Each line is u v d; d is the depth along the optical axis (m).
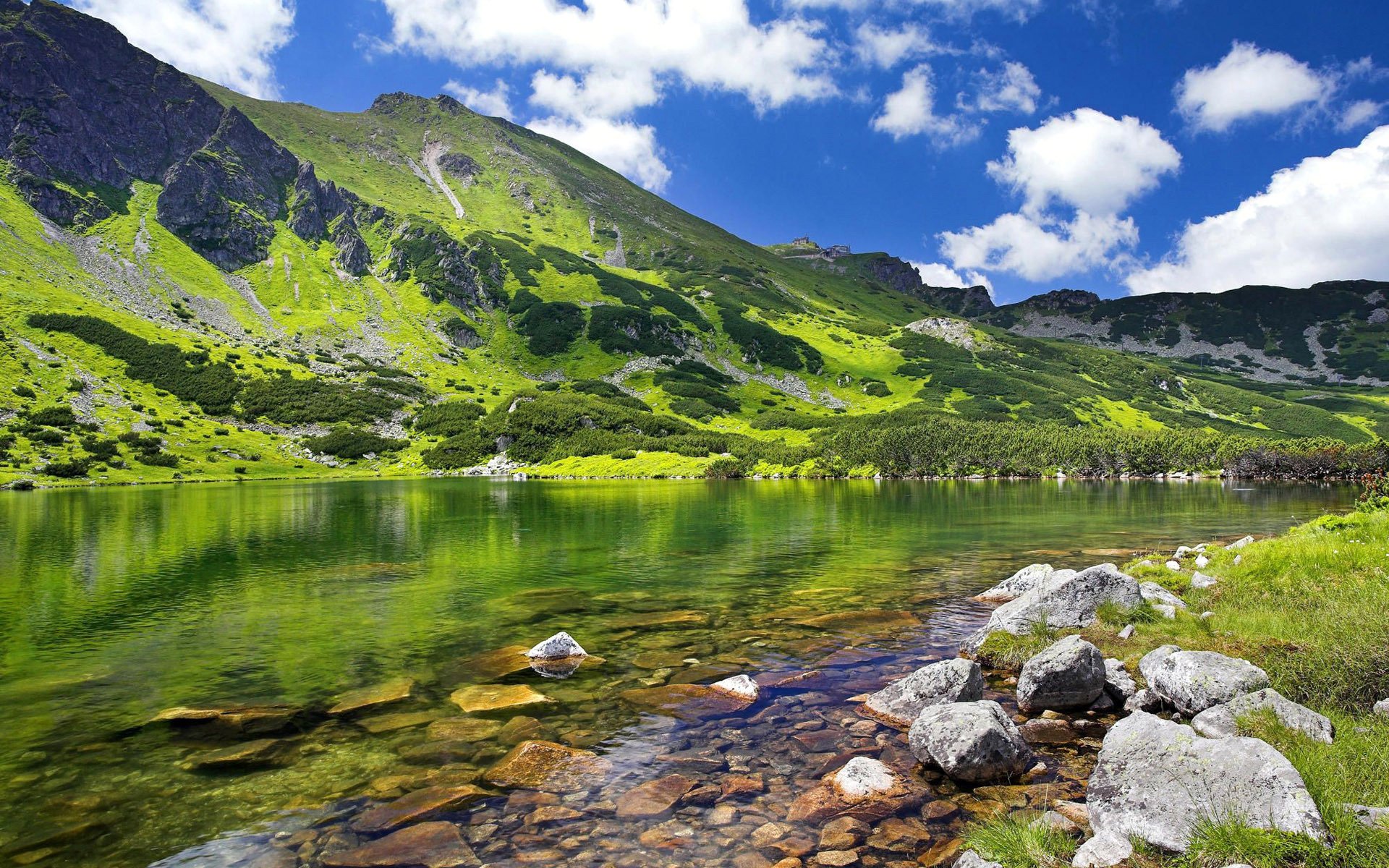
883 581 29.39
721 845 8.93
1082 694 13.63
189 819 10.04
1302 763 8.57
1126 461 145.25
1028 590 24.22
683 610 24.31
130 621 23.61
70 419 140.88
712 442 177.62
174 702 15.43
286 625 22.88
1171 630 16.81
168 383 174.62
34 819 10.11
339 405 190.25
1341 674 11.70
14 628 22.80
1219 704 10.97
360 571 33.69
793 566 33.75
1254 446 142.75
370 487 115.56
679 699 14.89
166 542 44.66
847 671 16.77
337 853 8.99
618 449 173.38
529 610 24.73
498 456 176.12
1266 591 18.70
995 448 148.38
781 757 11.68
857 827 9.28
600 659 18.34
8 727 13.95
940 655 18.09
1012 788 10.30
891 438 152.12
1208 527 47.75
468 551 40.41
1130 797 8.51
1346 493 89.56
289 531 51.12
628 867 8.45
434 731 13.31
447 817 9.84
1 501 81.88
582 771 11.26
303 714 14.48
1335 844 7.00
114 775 11.59
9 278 193.62
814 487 112.94
